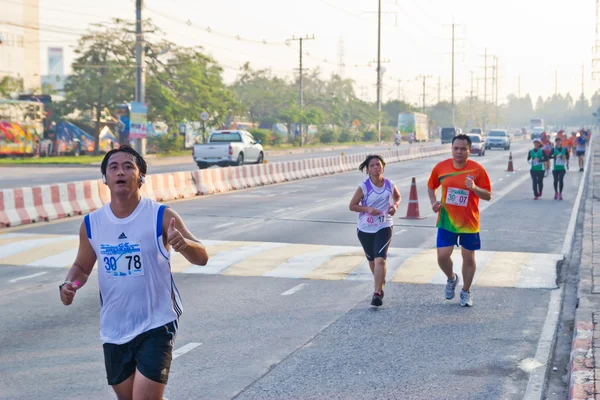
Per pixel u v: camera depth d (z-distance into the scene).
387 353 9.94
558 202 31.64
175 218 5.91
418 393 8.37
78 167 56.47
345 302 12.97
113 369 5.98
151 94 73.69
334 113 140.75
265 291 13.82
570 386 8.10
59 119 71.00
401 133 149.38
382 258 12.59
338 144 126.38
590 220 23.72
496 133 98.25
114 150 5.88
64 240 19.62
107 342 5.93
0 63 83.88
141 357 5.84
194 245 5.73
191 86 78.94
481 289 14.05
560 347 10.35
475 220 12.48
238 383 8.70
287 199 32.41
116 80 72.81
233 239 20.22
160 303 5.95
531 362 9.55
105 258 5.86
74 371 9.04
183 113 76.50
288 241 19.94
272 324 11.45
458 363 9.50
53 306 12.52
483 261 16.98
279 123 121.38
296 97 130.62
